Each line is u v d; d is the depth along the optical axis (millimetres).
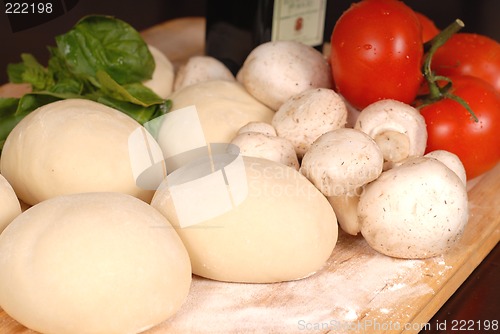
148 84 1059
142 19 1468
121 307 683
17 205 805
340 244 855
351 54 906
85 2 1348
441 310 818
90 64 1025
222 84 1004
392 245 810
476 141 938
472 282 863
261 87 971
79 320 679
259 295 769
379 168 808
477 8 1460
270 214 753
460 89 956
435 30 1102
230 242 751
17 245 701
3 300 700
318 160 803
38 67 1053
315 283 790
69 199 735
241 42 1133
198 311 743
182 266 721
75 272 677
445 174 806
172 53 1311
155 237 714
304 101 896
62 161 818
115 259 685
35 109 945
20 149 849
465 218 812
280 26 1119
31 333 710
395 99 921
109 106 958
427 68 938
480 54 1036
